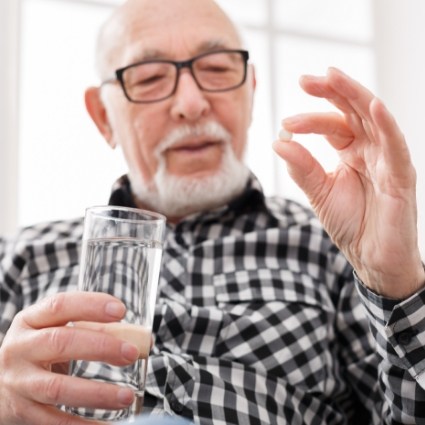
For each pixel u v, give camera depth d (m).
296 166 0.81
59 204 2.08
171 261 1.22
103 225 0.66
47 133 2.10
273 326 1.10
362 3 2.62
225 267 1.20
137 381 0.63
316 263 1.22
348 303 1.19
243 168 1.30
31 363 0.67
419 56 2.46
